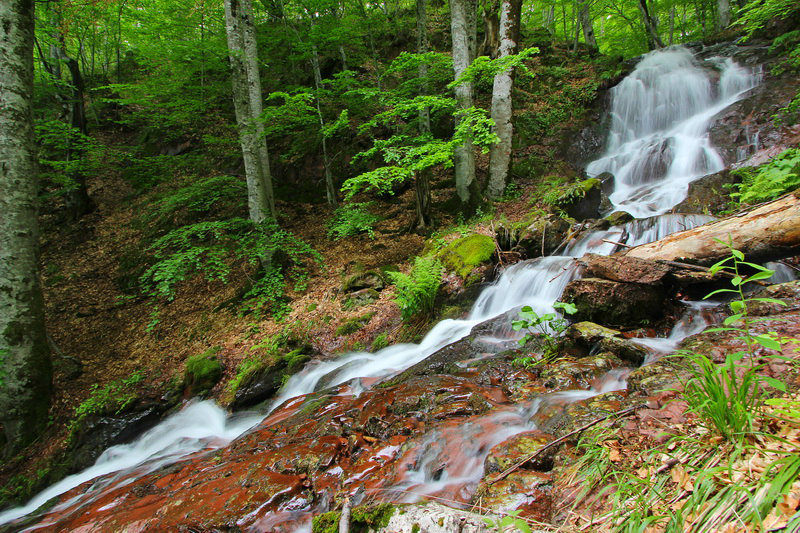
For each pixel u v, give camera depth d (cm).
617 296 452
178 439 625
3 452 705
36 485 641
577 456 237
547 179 1016
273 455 364
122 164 1653
